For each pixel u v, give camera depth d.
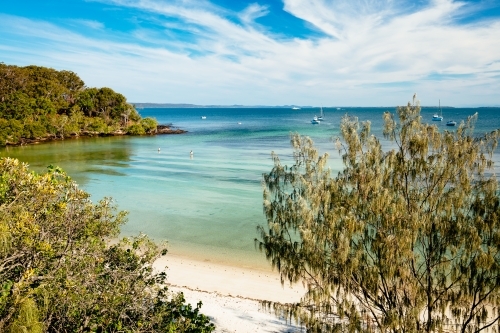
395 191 9.91
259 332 12.83
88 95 99.94
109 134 95.31
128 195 33.66
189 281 17.72
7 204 7.76
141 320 8.25
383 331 9.35
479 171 9.39
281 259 10.16
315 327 9.88
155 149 65.88
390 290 9.72
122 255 9.39
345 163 10.66
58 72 114.56
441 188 9.41
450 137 9.65
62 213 8.30
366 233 9.81
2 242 6.64
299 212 9.86
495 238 8.66
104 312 7.73
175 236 23.88
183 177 40.91
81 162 51.94
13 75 92.50
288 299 16.05
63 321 7.21
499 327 9.08
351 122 10.85
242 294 16.47
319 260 9.50
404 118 10.08
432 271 10.02
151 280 9.39
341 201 9.90
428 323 9.50
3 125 73.19
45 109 87.94
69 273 7.65
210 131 104.56
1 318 6.31
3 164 8.48
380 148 10.42
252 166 46.50
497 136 9.31
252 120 172.62
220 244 22.61
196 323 9.31
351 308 9.67
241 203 30.95
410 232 9.02
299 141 10.57
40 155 59.47
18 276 7.20
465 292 9.05
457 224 9.03
